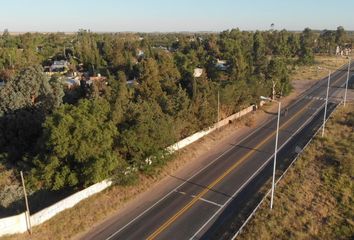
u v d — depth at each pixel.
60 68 106.25
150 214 29.27
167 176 36.47
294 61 120.25
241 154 42.56
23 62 104.12
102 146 32.41
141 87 56.31
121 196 31.86
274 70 71.88
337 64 122.31
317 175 35.72
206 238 26.06
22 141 41.81
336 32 166.50
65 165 31.94
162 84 60.84
